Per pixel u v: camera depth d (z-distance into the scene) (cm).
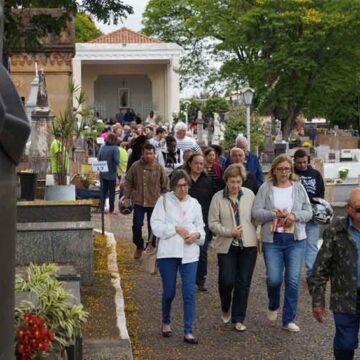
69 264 1003
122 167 1877
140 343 851
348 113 5147
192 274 856
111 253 1317
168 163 1506
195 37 4862
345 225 645
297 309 1002
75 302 709
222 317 945
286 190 898
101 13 1279
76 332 587
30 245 1048
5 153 327
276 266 898
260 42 4425
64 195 1456
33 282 598
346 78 4497
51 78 3234
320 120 7181
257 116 3209
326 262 652
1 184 322
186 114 4444
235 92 4566
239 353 820
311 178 1108
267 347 843
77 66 4925
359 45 4416
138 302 1029
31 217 1224
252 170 1315
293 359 802
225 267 902
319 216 1095
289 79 4475
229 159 1271
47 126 1980
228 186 902
